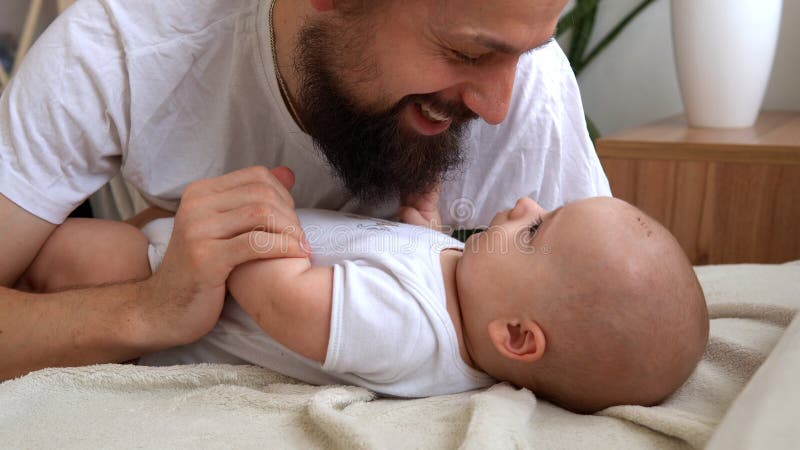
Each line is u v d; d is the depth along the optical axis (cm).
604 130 215
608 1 206
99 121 85
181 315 73
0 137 82
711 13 158
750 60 159
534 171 111
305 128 92
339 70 78
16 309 76
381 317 70
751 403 50
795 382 49
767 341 81
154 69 86
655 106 209
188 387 74
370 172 87
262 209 73
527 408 65
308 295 71
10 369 76
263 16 87
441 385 74
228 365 77
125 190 129
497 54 68
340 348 70
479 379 76
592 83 214
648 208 156
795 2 189
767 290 97
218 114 94
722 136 155
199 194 75
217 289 73
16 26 192
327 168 97
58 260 85
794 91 195
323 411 62
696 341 71
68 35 83
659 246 72
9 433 64
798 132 156
